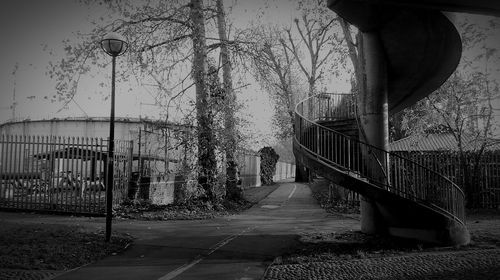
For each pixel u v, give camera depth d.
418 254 8.08
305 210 16.56
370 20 10.11
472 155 17.58
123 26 16.22
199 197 15.99
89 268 6.71
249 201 19.98
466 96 18.38
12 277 5.93
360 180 9.72
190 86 16.03
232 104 16.47
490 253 8.16
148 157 16.48
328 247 8.77
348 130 12.28
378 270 6.81
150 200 15.62
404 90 13.77
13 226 9.62
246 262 7.37
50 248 7.59
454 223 9.27
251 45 17.08
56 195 12.74
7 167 13.03
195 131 15.87
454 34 10.46
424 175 10.18
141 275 6.35
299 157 11.23
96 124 30.27
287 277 6.40
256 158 34.94
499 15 10.05
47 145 12.84
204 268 6.88
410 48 11.11
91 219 11.79
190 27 16.20
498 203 17.12
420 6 9.23
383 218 10.37
